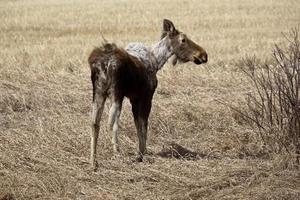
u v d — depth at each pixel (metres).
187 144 32.25
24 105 39.09
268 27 86.75
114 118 27.25
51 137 31.36
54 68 51.41
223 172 26.42
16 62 54.81
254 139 31.56
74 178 26.41
